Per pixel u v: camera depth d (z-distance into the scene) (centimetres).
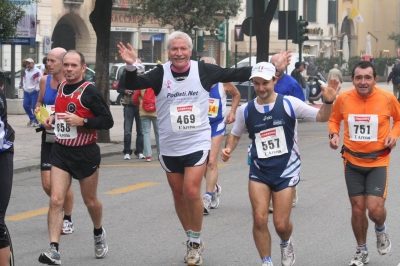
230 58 9681
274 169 1177
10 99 4700
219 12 8875
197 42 5156
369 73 1279
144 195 2056
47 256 1241
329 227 1617
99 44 3192
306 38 4822
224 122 1814
